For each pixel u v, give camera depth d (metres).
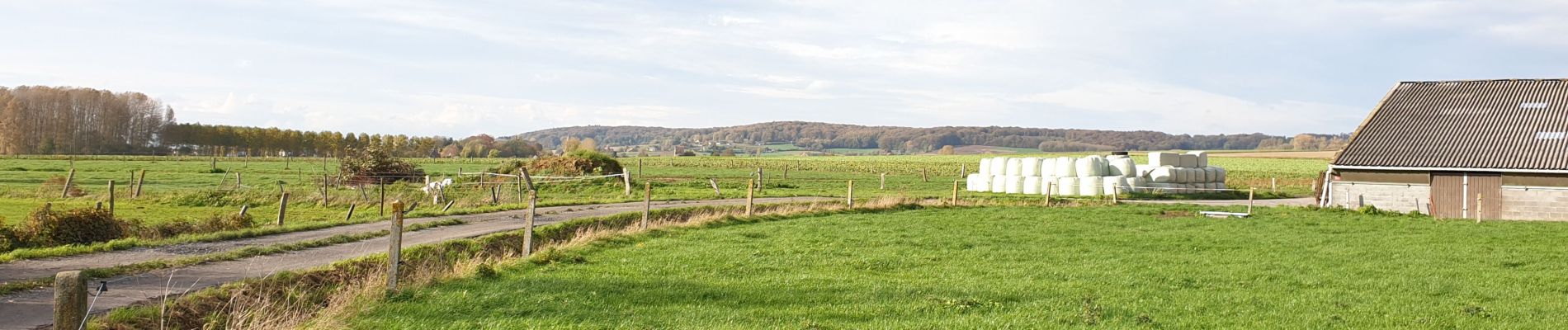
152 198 38.16
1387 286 15.76
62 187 41.34
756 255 19.83
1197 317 12.53
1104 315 12.64
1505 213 35.12
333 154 174.75
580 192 45.84
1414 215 33.62
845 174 84.44
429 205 38.31
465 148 186.62
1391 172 37.44
